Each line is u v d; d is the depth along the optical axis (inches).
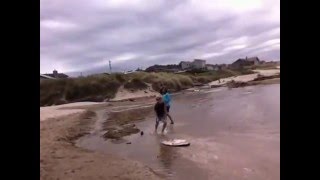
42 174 363.6
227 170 337.4
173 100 1424.7
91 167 388.8
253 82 2089.1
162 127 665.6
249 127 564.4
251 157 377.1
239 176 315.0
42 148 521.0
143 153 451.5
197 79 2950.3
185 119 754.8
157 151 454.6
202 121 696.4
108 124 811.4
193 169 351.6
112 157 439.5
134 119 877.8
